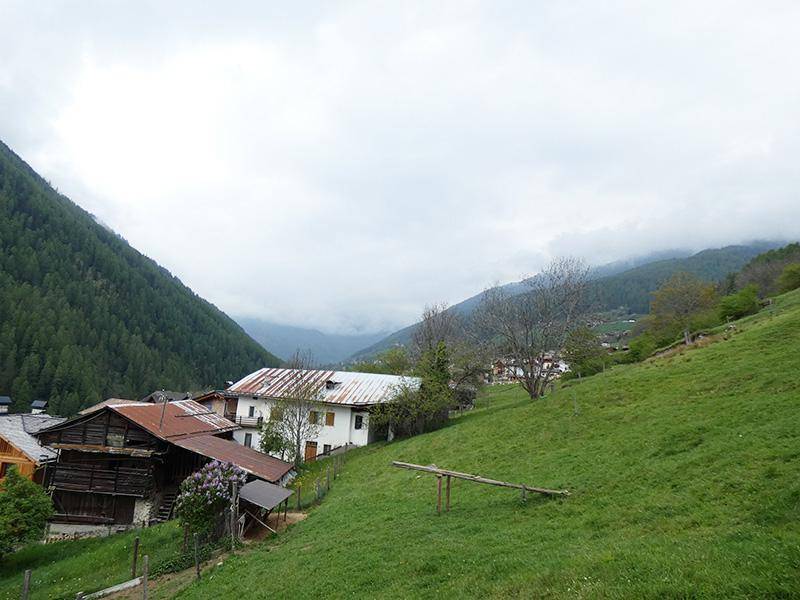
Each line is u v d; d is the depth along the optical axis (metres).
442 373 57.88
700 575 10.19
